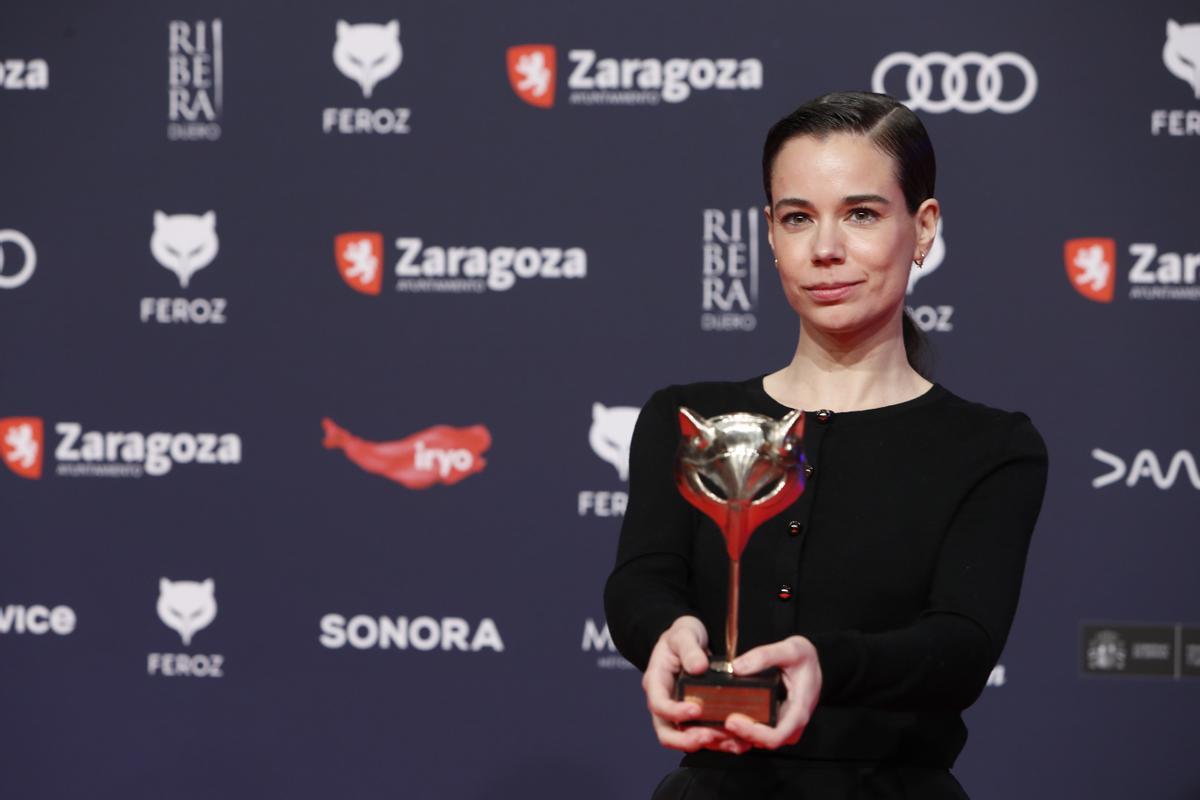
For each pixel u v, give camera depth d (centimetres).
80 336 1045
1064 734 998
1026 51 1005
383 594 1029
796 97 1017
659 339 1020
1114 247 1000
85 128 1045
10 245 1046
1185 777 993
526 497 1026
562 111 1027
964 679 403
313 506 1033
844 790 415
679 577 450
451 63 1031
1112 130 1001
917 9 1010
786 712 356
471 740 1024
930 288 1009
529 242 1028
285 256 1037
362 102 1034
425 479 1030
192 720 1035
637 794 1016
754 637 438
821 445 456
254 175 1038
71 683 1041
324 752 1030
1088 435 1002
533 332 1027
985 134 1006
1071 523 1002
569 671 1022
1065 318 1002
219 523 1037
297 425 1035
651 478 470
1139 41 1001
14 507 1045
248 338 1038
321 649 1030
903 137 446
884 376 470
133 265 1044
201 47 1041
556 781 1020
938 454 448
